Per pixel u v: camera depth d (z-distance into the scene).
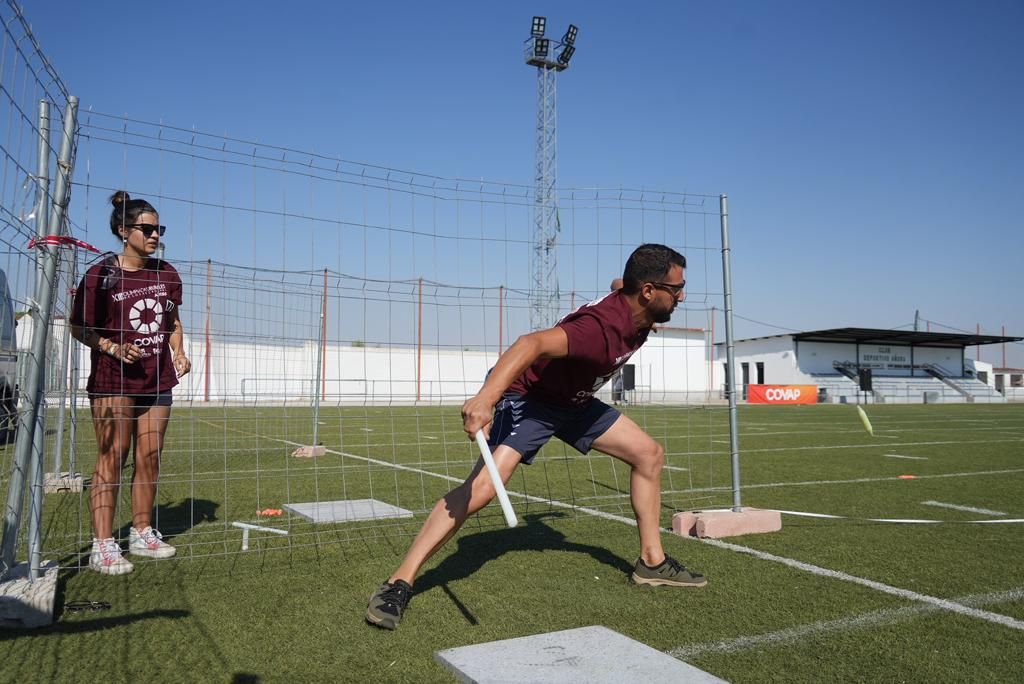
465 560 4.04
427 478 7.59
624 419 3.55
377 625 2.90
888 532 4.83
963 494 6.72
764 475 8.16
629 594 3.40
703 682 2.35
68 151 3.38
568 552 4.24
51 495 6.13
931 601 3.30
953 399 44.91
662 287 3.11
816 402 38.97
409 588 2.98
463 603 3.25
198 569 3.78
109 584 3.49
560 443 12.31
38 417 3.18
